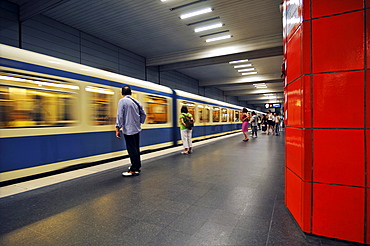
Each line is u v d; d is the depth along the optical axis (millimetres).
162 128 8570
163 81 18172
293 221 2539
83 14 9414
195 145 10094
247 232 2314
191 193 3564
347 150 2047
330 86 2096
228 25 10672
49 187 3857
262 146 9656
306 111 2195
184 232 2344
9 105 3908
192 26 10703
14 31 8438
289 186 2781
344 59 2039
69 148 4934
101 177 4531
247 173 4848
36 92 4320
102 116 5805
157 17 9789
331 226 2127
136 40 12469
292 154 2617
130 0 8375
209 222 2561
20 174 4055
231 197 3371
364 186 1991
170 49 14055
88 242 2168
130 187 3885
